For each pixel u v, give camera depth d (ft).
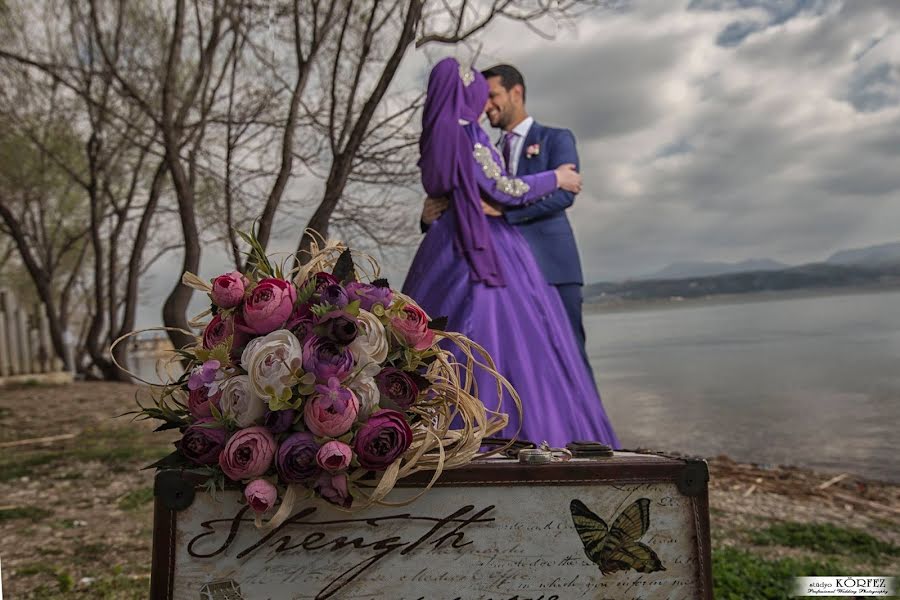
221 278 4.42
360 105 16.17
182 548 4.16
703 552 4.31
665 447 26.63
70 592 9.88
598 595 4.29
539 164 10.59
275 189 14.80
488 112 10.96
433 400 4.86
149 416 4.54
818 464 22.59
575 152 10.64
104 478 17.60
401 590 4.25
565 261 10.27
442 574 4.26
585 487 4.32
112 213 42.06
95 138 36.42
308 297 4.44
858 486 18.88
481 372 8.77
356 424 4.16
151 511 14.43
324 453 3.91
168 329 4.75
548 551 4.30
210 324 4.53
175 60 17.76
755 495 17.60
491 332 8.98
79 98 33.47
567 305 10.43
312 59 15.31
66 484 16.94
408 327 4.61
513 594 4.28
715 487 18.61
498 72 10.93
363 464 4.06
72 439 23.45
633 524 4.32
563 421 9.07
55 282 56.29
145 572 10.73
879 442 25.85
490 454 4.73
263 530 4.17
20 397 34.27
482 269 9.18
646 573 4.31
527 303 9.46
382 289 4.68
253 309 4.27
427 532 4.26
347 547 4.22
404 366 4.65
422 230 10.23
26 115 35.19
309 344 4.12
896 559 11.98
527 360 9.07
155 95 25.07
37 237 47.01
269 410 4.13
